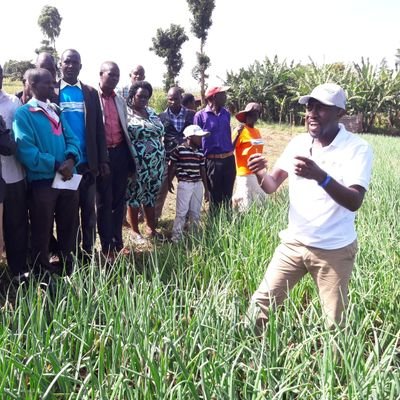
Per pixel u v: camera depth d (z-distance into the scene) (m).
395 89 24.50
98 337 3.27
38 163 4.21
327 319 3.18
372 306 4.00
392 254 4.61
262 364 2.77
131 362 2.83
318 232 3.13
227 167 6.47
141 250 5.71
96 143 5.02
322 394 2.55
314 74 25.14
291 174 3.31
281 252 3.39
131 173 5.71
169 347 2.87
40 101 4.31
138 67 6.60
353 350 2.88
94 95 4.99
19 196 4.42
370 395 2.52
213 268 4.22
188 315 3.27
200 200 6.27
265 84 25.59
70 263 4.73
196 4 27.12
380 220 5.77
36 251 4.52
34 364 2.71
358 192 2.92
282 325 3.30
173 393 2.53
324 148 3.12
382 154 13.83
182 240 5.11
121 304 3.23
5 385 2.59
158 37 27.39
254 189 6.67
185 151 6.07
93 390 2.52
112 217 5.57
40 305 3.30
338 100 2.97
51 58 4.87
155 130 5.89
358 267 3.97
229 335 3.00
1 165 4.14
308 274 4.23
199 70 27.66
